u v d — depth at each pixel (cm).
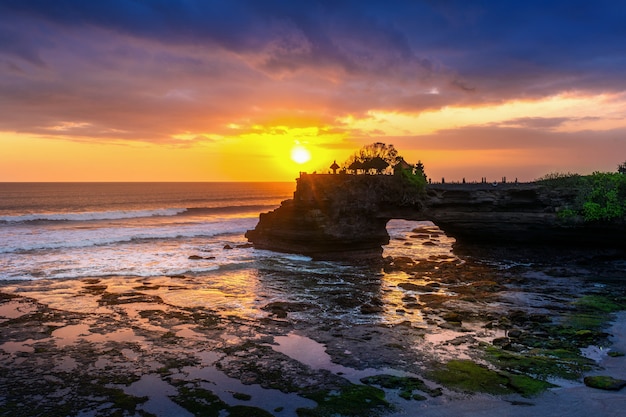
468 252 5159
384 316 2800
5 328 2439
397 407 1612
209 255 4900
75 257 4491
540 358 2073
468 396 1702
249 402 1652
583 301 3100
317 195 4878
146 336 2366
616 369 1966
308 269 4309
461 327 2573
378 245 5225
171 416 1551
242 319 2698
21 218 7425
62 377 1853
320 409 1599
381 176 5212
